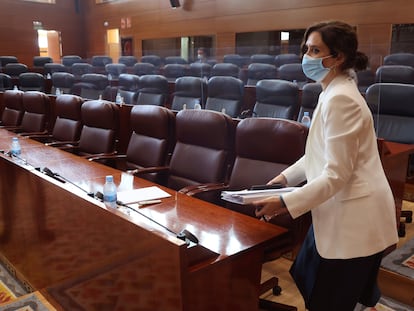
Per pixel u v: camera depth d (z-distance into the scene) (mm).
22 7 10672
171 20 9500
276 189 1497
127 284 1444
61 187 1758
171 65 6477
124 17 10695
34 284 2271
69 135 3797
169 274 1246
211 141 2449
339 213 1363
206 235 1514
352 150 1275
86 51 12062
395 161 2414
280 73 5070
